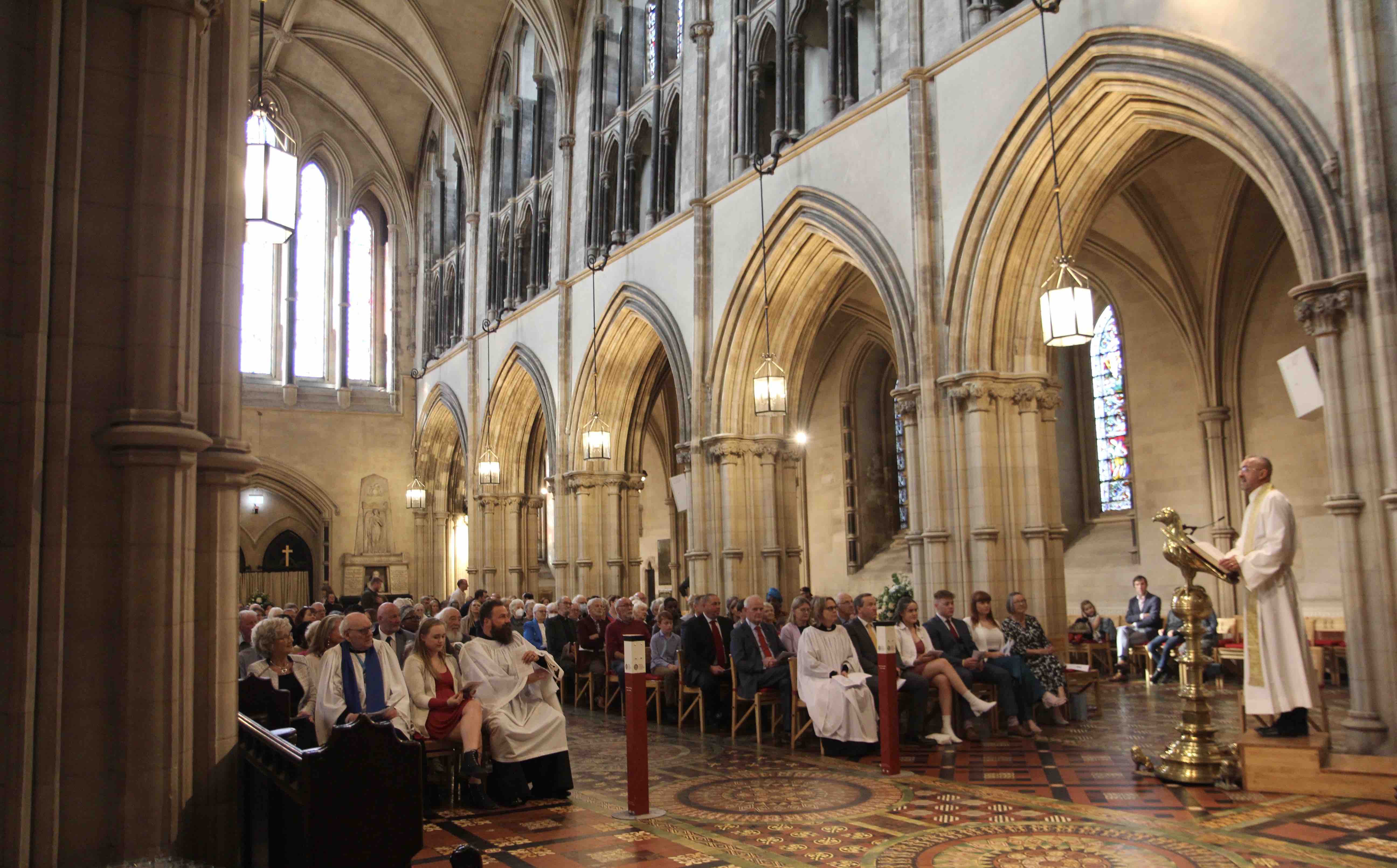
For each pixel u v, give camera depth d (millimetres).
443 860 6875
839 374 26359
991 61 13344
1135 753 9055
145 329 5609
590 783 9516
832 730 10398
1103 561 20188
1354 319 8992
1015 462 13297
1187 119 11367
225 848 5922
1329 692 13938
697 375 18859
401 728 8141
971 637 11836
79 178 5508
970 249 13445
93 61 5684
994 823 7414
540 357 26375
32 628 5121
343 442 34781
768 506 18062
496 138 30438
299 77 33875
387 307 36250
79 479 5465
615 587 23312
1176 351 19109
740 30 18719
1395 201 8805
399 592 34688
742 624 12031
